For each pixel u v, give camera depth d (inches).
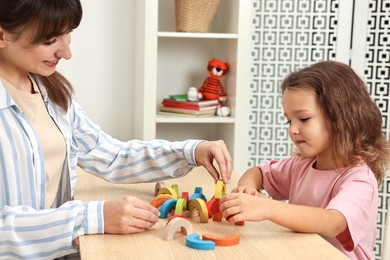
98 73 109.4
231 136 106.3
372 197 54.4
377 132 59.7
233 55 104.7
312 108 56.1
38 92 58.2
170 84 113.7
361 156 56.6
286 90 58.0
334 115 55.9
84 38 108.2
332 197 57.0
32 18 47.3
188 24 101.7
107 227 47.2
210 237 45.7
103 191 63.4
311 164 60.9
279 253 43.9
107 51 109.3
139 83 104.3
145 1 98.0
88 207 47.6
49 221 46.7
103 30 108.7
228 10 107.9
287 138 107.1
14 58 50.8
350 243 51.7
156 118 101.1
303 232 49.1
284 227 50.6
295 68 105.7
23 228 46.5
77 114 63.9
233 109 104.9
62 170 59.7
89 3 107.6
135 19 109.0
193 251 44.0
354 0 106.3
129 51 110.1
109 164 64.4
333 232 50.2
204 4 101.3
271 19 104.7
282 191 65.9
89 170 64.9
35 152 53.3
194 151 60.9
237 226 50.8
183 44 113.4
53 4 47.4
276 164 66.3
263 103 106.2
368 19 105.5
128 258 42.2
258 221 50.1
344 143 56.1
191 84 114.4
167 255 43.0
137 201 48.4
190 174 71.5
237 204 48.8
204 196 57.4
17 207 48.5
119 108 111.0
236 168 105.0
